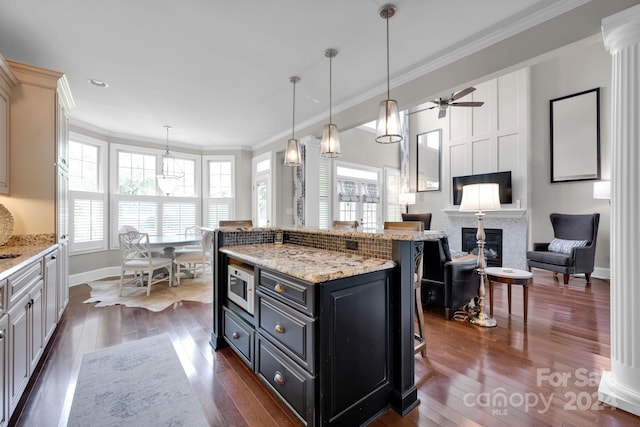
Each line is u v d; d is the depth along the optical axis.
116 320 3.04
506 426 1.54
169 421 1.59
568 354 2.30
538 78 5.46
